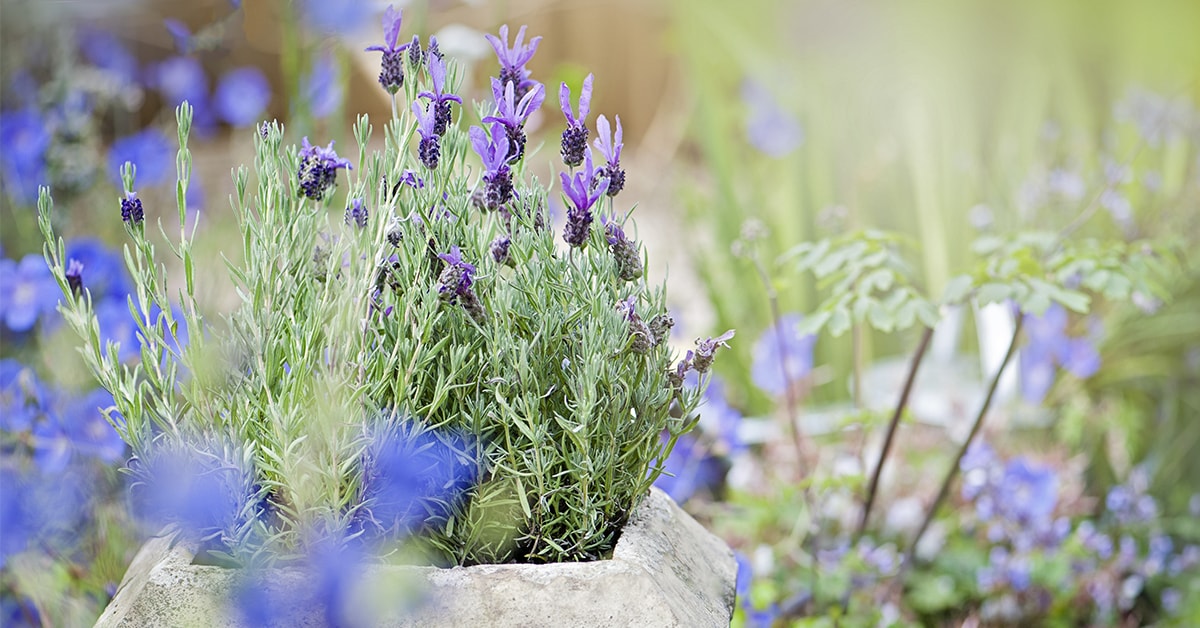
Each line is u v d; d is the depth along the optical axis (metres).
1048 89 4.11
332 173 1.76
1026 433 3.23
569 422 1.72
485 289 1.73
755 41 4.21
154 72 3.46
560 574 1.69
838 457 2.85
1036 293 2.07
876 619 2.31
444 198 1.76
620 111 6.67
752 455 3.07
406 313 1.72
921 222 3.78
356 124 1.74
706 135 3.99
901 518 2.69
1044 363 3.18
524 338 1.74
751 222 2.32
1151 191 3.47
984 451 2.62
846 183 3.88
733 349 3.36
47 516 2.13
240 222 1.74
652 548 1.76
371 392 1.73
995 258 2.17
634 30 6.52
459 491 1.74
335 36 2.41
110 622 1.70
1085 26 4.05
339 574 1.68
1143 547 2.94
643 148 6.07
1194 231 3.36
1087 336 3.31
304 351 1.71
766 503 2.65
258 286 1.72
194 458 1.71
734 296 3.77
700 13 4.41
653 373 1.75
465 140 1.78
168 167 2.99
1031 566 2.56
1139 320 3.34
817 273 2.16
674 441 1.77
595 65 6.55
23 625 2.18
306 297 1.76
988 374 3.29
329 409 1.69
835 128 3.90
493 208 1.73
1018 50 3.94
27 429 2.16
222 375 1.74
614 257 1.75
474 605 1.68
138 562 1.79
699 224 4.33
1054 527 2.58
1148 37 4.10
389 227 1.71
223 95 3.36
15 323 2.29
